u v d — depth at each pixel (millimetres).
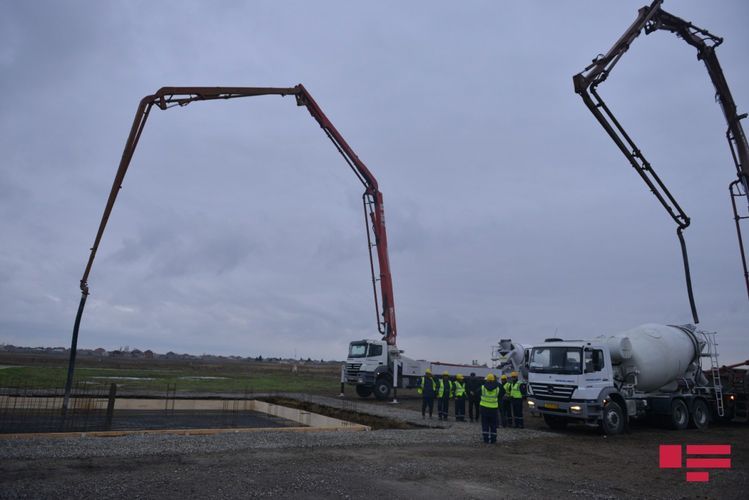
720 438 16250
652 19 15500
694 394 18781
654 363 17312
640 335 17828
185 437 12609
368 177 27891
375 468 10164
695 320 18703
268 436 13391
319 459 10773
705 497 8945
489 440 14117
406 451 12281
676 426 17688
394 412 21375
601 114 15156
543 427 18328
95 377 37188
